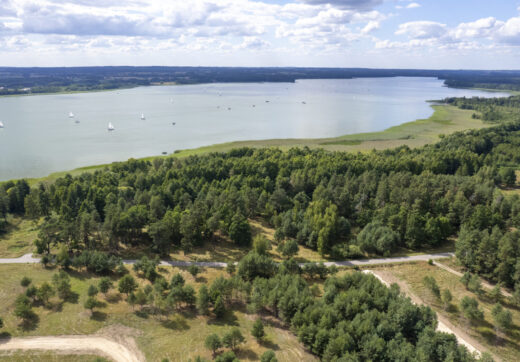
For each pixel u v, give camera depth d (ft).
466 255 352.90
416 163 610.24
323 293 300.20
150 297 288.92
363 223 437.17
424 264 368.68
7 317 278.87
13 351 246.88
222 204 444.96
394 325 253.44
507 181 587.27
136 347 253.24
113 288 319.68
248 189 479.00
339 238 426.51
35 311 287.07
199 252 387.55
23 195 513.86
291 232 418.51
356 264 369.09
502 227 419.54
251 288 303.48
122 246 394.11
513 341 262.26
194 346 254.88
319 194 489.67
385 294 281.74
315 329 249.14
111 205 410.11
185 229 382.01
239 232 399.44
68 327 270.67
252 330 254.88
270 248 381.40
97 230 396.57
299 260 377.91
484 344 259.60
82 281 331.36
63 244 375.66
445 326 276.62
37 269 347.97
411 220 399.24
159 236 371.76
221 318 287.07
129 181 552.82
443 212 447.83
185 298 293.23
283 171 580.71
